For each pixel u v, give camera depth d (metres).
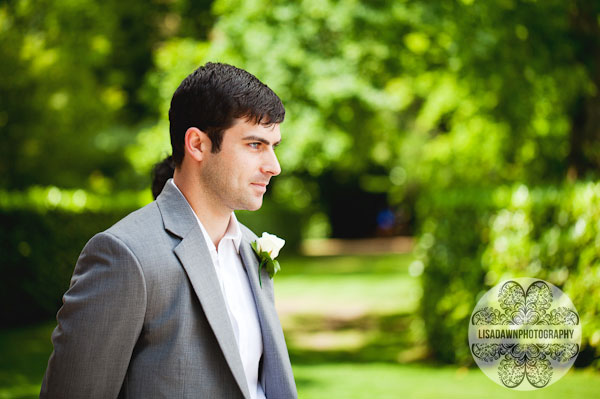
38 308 10.50
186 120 1.93
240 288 2.06
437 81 10.41
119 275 1.73
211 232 1.99
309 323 10.70
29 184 13.09
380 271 19.08
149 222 1.86
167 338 1.78
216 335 1.79
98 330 1.70
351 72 10.55
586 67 7.88
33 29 12.24
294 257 24.81
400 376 6.64
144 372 1.75
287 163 10.41
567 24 7.95
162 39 17.53
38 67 11.78
